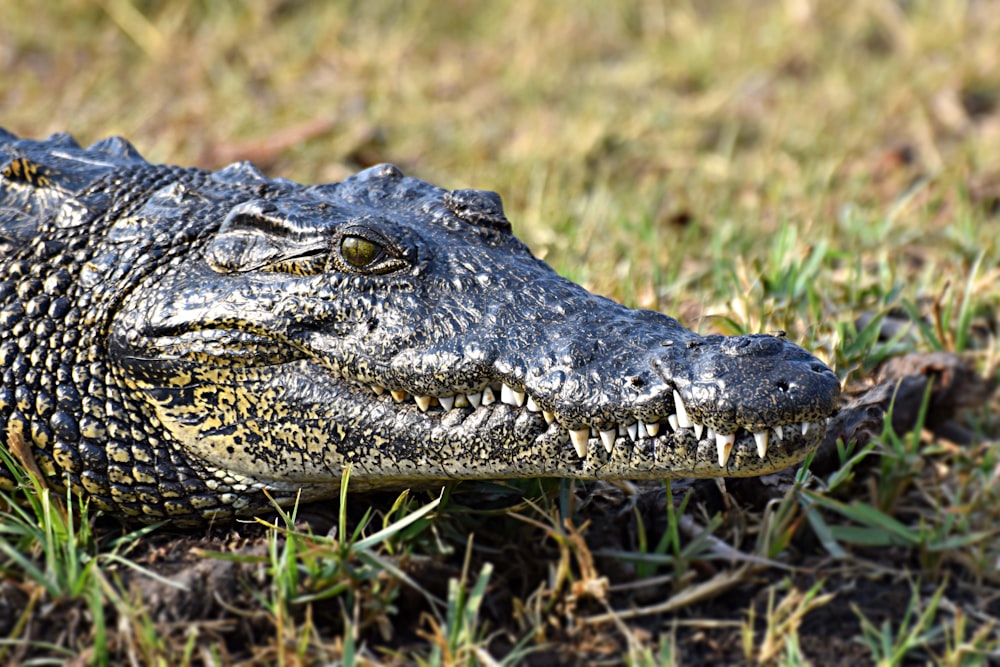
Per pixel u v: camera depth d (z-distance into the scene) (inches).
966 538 435.5
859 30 1180.5
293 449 413.7
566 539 398.3
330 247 406.0
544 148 888.3
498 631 394.3
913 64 1098.7
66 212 454.0
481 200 450.3
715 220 770.8
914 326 595.2
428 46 1119.0
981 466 502.9
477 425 393.7
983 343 608.7
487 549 417.1
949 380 535.2
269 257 414.6
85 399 429.1
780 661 387.2
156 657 365.4
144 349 419.5
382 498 434.3
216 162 840.3
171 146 844.6
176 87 977.5
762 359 370.0
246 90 985.5
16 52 1031.0
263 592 390.6
